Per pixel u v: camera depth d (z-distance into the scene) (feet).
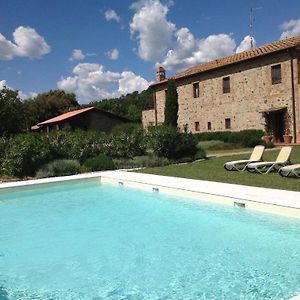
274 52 81.30
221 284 16.87
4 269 20.27
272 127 84.53
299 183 33.94
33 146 53.01
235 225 25.81
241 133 86.07
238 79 92.32
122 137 62.69
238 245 21.95
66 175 51.55
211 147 82.79
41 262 21.17
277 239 22.45
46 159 54.44
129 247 23.02
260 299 15.16
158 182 39.52
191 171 47.47
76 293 16.94
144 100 233.55
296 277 17.13
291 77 79.30
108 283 17.89
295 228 24.11
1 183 45.85
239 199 28.91
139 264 20.11
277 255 19.98
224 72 96.12
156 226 27.09
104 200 36.96
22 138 54.29
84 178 46.01
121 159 59.11
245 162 45.73
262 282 16.78
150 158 59.57
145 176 45.06
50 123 134.92
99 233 26.30
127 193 39.60
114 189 42.29
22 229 28.17
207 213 29.40
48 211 33.58
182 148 63.41
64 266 20.42
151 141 62.34
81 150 57.98
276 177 38.01
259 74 86.69
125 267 19.80
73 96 218.79
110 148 60.54
